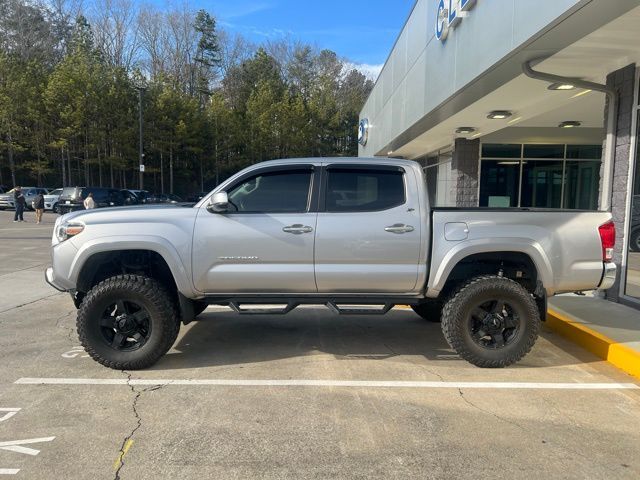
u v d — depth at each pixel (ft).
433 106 38.60
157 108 134.10
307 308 25.40
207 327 21.62
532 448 11.44
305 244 16.15
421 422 12.70
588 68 25.63
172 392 14.49
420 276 16.37
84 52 136.56
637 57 22.93
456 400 14.08
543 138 51.83
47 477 10.14
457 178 52.85
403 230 16.16
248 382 15.33
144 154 137.80
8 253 43.37
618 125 24.40
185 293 16.38
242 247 16.14
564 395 14.53
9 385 14.97
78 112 118.93
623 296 23.67
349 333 20.85
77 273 16.20
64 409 13.30
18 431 12.05
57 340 19.48
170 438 11.76
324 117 196.44
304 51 236.84
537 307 16.44
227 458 10.92
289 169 16.83
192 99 151.53
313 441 11.68
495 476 10.30
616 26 19.75
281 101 173.58
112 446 11.39
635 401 14.17
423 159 75.66
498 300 16.37
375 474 10.33
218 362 17.17
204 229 16.15
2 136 130.93
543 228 16.44
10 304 25.50
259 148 163.63
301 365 16.90
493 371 16.43
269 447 11.39
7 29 165.17
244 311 16.78
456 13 31.68
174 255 16.01
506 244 16.14
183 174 159.22
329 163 16.81
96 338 16.05
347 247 16.17
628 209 23.52
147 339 16.31
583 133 49.26
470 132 47.85
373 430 12.25
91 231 16.11
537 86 29.86
